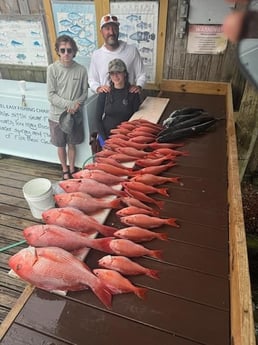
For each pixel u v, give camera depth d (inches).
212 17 92.1
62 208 46.3
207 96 101.7
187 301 35.8
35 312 35.0
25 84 113.8
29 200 69.6
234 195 48.1
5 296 73.0
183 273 39.2
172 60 104.3
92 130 105.0
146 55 106.0
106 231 44.3
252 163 102.0
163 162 63.0
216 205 51.4
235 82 101.5
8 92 112.3
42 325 33.7
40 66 124.6
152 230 46.3
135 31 102.5
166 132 71.6
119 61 84.5
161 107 91.4
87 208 48.3
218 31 94.3
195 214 49.4
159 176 59.1
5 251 85.2
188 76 105.9
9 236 90.7
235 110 105.6
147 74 109.7
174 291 36.9
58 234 41.2
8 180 119.4
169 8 94.9
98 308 35.1
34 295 36.8
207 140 72.0
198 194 54.2
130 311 34.7
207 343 31.6
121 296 36.2
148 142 70.1
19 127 119.4
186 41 98.8
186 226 46.9
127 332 32.8
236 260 36.3
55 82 97.8
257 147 98.7
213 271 39.5
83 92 100.2
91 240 41.6
